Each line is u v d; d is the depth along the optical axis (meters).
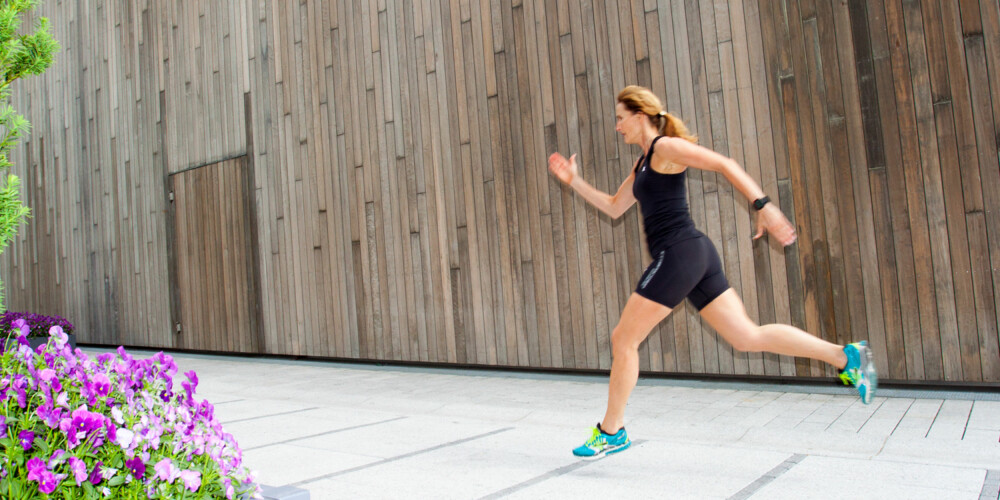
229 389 5.58
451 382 5.41
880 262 4.20
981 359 3.91
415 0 6.20
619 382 2.85
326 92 6.85
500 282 5.73
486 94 5.78
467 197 5.91
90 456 1.62
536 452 3.17
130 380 1.88
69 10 9.68
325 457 3.19
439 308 6.10
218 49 7.82
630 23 5.07
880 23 4.19
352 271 6.70
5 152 2.08
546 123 5.47
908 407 3.68
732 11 4.67
